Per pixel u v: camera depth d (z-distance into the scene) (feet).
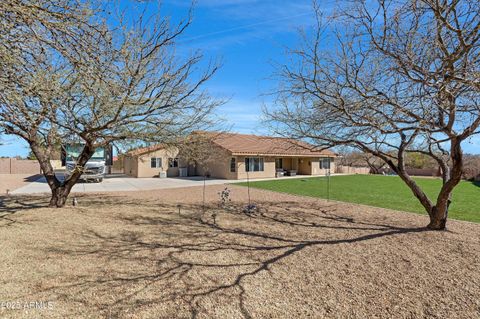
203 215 28.66
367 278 13.33
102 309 10.49
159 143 30.45
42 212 28.58
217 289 12.20
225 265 14.96
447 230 22.00
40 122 22.38
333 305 10.90
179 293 11.82
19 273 13.56
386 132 17.76
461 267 14.65
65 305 10.72
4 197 40.70
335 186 58.90
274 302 11.12
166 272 13.97
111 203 35.88
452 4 12.76
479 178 73.67
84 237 20.04
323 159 105.29
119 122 25.64
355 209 32.09
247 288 12.31
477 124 15.62
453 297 11.55
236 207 33.71
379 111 17.16
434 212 22.17
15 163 101.19
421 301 11.22
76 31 10.87
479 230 22.00
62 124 25.02
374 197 42.19
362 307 10.77
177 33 22.39
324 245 18.38
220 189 53.62
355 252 16.97
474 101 15.02
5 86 12.01
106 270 14.14
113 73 12.84
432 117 15.58
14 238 19.44
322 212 30.35
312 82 21.95
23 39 11.26
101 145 30.07
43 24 10.09
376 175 97.76
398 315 10.24
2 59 11.12
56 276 13.30
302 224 24.59
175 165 90.89
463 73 12.42
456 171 19.83
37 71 13.21
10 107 14.05
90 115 26.58
